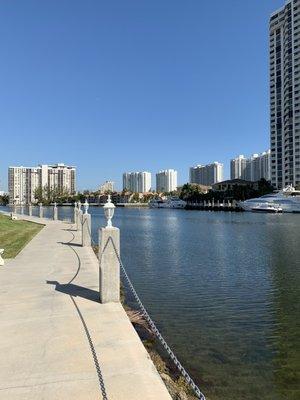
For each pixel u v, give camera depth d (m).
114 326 7.96
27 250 19.84
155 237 40.94
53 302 9.73
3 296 10.37
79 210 34.38
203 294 14.80
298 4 169.62
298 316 12.15
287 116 176.62
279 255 26.12
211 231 50.34
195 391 6.48
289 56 174.62
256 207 126.19
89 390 5.46
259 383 7.66
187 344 9.75
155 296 14.43
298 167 171.88
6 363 6.29
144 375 5.91
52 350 6.79
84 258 17.22
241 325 11.25
